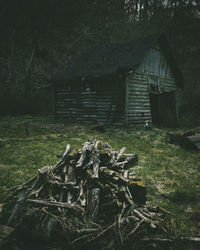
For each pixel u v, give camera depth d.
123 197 3.33
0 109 19.75
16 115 20.16
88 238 2.77
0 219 3.25
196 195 4.38
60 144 8.77
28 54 27.16
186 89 28.03
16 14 28.94
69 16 34.75
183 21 30.70
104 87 15.48
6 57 25.61
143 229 2.91
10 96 21.61
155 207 3.47
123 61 15.08
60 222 2.78
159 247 2.69
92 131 12.20
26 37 28.92
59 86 18.23
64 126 14.23
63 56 28.72
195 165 6.58
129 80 14.55
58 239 2.82
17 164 6.16
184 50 31.17
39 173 3.40
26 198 3.14
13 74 24.50
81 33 33.78
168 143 9.80
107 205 3.10
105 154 3.82
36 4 28.20
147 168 6.09
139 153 7.77
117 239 2.73
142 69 15.98
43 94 24.41
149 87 16.62
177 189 4.74
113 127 14.18
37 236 2.76
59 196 3.34
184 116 21.50
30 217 2.81
